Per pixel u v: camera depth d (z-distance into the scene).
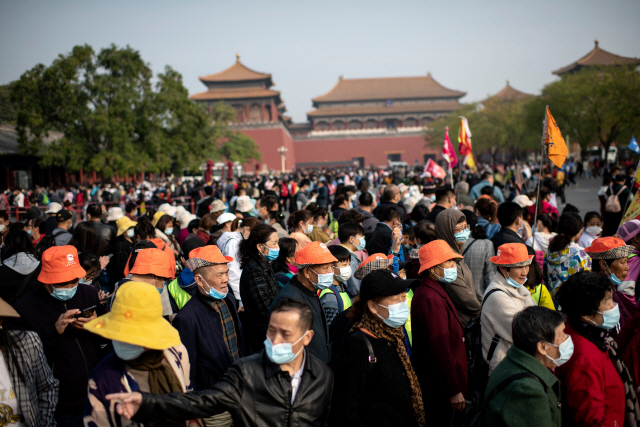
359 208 9.58
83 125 35.69
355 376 3.25
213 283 4.18
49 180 41.69
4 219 8.65
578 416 3.30
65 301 4.42
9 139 38.41
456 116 70.69
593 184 33.03
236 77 83.62
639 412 3.58
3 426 3.14
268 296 4.92
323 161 92.69
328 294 4.79
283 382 3.04
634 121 36.25
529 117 48.78
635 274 5.56
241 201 10.06
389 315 3.37
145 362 3.08
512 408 3.02
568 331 3.58
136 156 36.56
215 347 4.14
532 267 5.04
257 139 81.25
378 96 95.75
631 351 3.99
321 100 93.94
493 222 7.97
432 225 5.73
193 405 2.87
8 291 5.45
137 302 2.99
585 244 7.61
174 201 24.89
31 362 3.42
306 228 7.16
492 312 4.30
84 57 33.88
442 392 4.04
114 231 8.65
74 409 4.25
